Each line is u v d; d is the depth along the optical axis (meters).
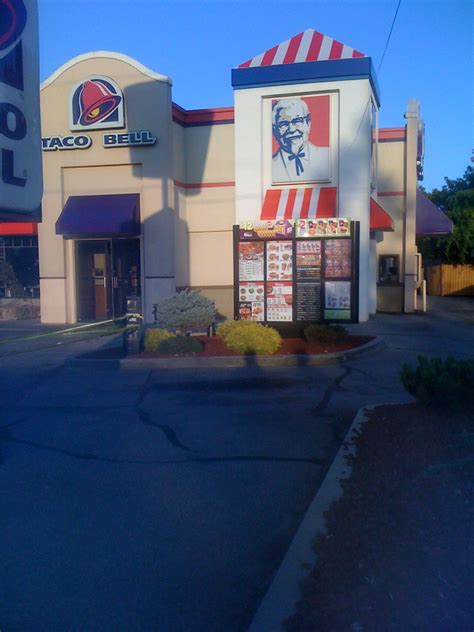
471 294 37.28
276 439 8.34
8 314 22.70
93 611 4.48
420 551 4.71
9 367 13.70
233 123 20.97
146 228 19.91
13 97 6.93
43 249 20.77
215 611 4.47
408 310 22.92
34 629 4.27
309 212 18.31
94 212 19.78
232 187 21.12
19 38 7.02
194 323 14.38
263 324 15.25
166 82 19.61
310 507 5.75
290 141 18.94
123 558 5.25
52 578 4.95
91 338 17.33
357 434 7.69
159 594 4.70
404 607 4.11
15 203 6.96
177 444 8.23
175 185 20.45
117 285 20.50
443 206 44.59
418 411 8.23
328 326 14.55
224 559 5.21
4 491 6.75
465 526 4.99
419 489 5.75
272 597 4.38
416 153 22.50
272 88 18.83
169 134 19.78
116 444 8.29
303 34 19.25
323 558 4.82
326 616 4.10
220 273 21.39
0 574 5.02
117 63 19.80
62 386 11.80
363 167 18.56
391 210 23.00
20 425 9.27
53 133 20.28
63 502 6.45
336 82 18.47
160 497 6.52
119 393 11.16
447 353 14.42
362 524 5.25
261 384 11.48
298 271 15.14
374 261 22.33
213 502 6.37
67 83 20.08
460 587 4.27
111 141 19.81
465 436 6.82
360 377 11.91
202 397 10.68
